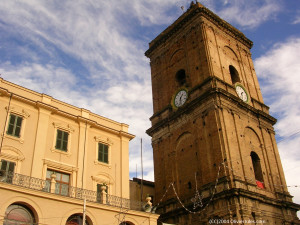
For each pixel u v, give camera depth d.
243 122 40.00
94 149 30.44
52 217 22.98
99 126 31.45
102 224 25.33
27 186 24.27
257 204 33.78
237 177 34.16
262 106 45.50
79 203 24.62
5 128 25.64
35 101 27.95
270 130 43.53
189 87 43.19
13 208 21.94
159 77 49.69
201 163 37.38
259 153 39.88
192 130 40.06
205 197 34.94
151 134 46.34
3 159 24.73
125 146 32.69
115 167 31.12
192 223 35.44
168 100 46.34
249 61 49.66
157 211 40.41
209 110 38.50
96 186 29.03
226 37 47.81
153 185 45.94
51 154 27.48
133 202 29.69
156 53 52.06
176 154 41.50
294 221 37.03
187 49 46.03
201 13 45.72
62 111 29.39
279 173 40.62
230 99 39.69
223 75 42.41
